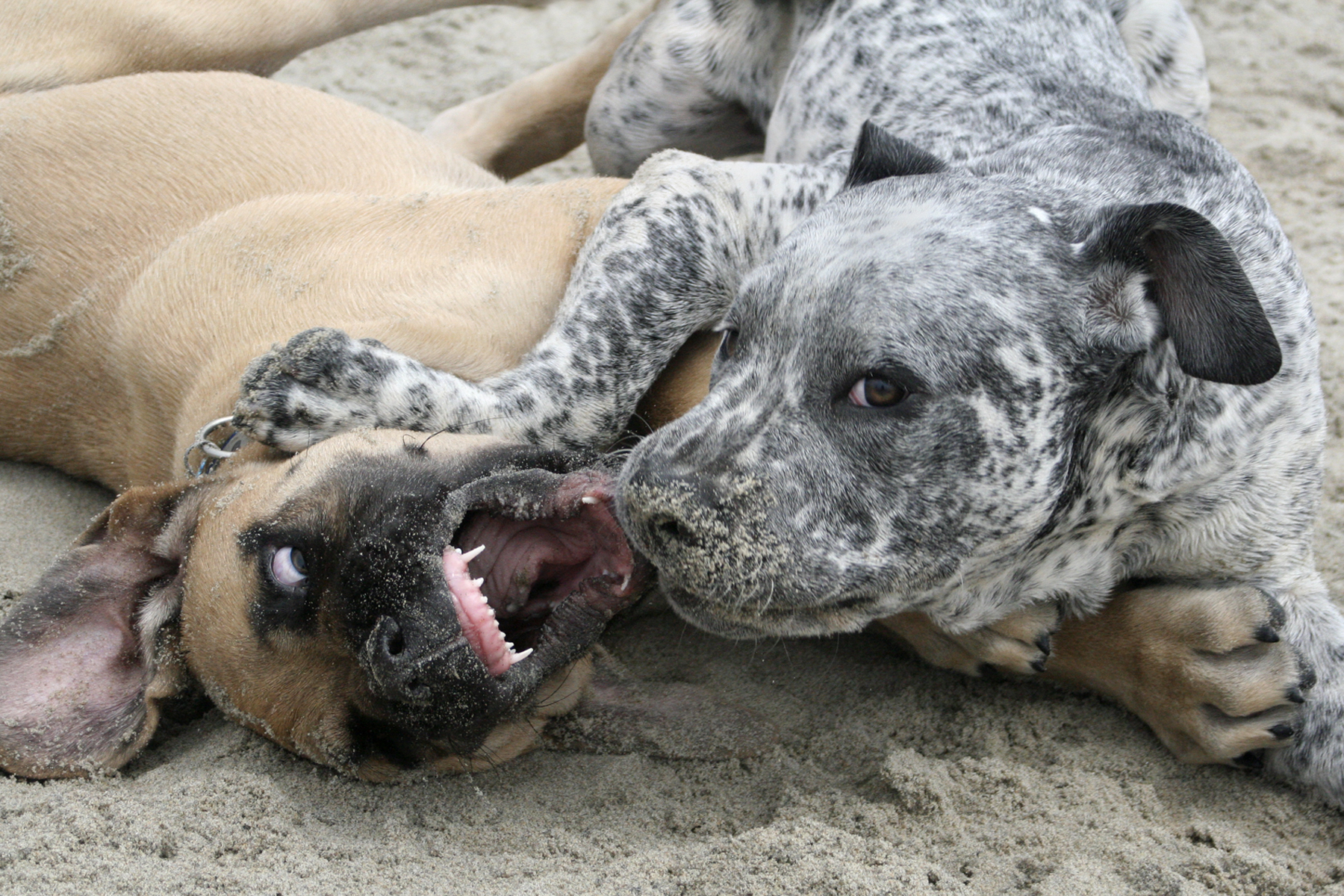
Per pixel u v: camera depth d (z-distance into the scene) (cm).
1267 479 118
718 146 162
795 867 105
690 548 108
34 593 115
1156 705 117
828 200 119
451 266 130
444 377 121
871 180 119
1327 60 201
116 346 131
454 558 110
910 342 108
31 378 134
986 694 121
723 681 123
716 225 128
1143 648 117
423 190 138
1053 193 116
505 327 128
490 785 114
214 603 112
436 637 108
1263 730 114
